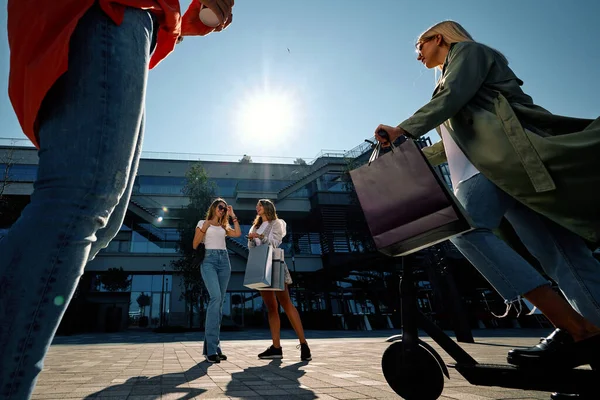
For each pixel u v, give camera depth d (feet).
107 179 2.71
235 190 95.35
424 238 4.64
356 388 6.74
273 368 10.12
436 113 4.97
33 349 2.21
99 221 2.71
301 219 97.96
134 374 9.32
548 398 5.46
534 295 4.51
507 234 6.15
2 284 2.19
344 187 94.58
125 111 2.86
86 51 2.74
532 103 5.30
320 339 31.58
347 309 78.02
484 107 5.35
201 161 103.30
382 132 5.03
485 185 5.40
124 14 2.97
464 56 5.38
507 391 6.12
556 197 4.65
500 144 5.03
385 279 75.56
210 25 4.67
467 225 4.33
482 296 70.18
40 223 2.38
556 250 5.36
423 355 4.67
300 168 109.19
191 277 76.54
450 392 6.07
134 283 83.97
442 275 26.58
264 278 11.70
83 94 2.68
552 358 3.95
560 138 4.62
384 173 5.08
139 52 3.04
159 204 89.56
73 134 2.61
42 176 2.57
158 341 33.81
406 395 4.81
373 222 5.07
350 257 82.79
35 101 2.56
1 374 2.08
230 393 6.38
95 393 6.53
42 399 5.95
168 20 3.54
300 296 86.28
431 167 4.64
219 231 13.12
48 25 2.66
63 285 2.39
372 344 21.07
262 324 83.92
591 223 4.50
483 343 21.34
